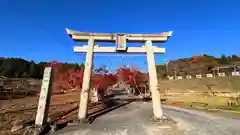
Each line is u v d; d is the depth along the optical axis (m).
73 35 25.52
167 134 18.27
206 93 52.28
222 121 24.08
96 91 49.91
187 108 36.78
